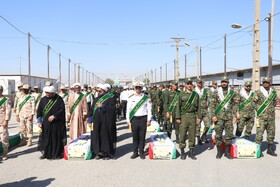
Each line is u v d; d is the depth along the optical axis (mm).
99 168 5605
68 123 11289
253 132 9859
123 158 6457
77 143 6684
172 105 8367
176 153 6914
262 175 5066
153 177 4988
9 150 7414
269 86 6605
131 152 7086
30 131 8000
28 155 6824
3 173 5301
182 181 4762
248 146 6289
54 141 6406
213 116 6406
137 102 6430
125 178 4941
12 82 30641
